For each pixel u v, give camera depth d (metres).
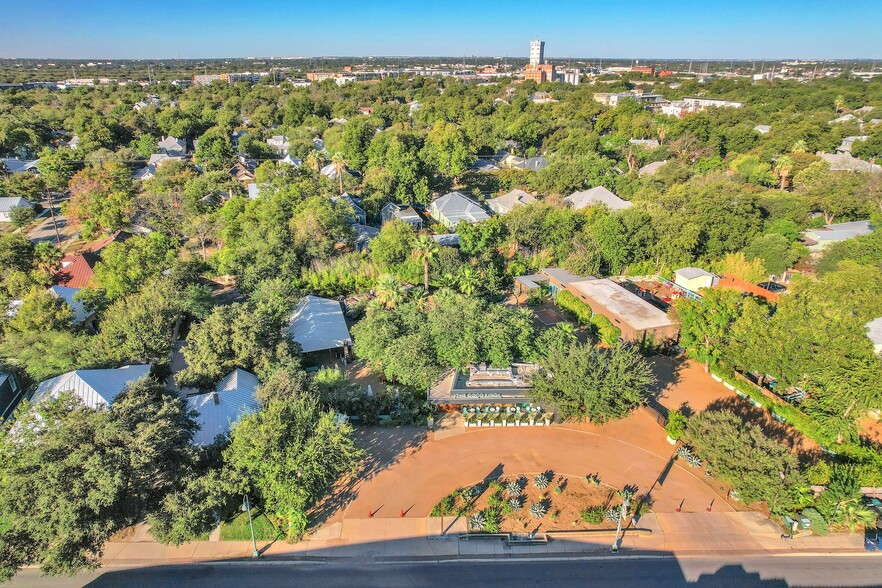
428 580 27.81
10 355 41.44
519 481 34.34
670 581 27.83
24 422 30.42
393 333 43.28
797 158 97.81
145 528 30.97
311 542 29.91
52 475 25.16
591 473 35.09
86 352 40.81
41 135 138.88
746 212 68.69
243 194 93.88
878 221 70.12
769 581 27.86
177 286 52.81
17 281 53.69
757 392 41.72
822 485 32.62
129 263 54.31
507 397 40.03
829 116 146.62
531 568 28.55
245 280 58.44
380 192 94.88
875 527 31.02
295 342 45.59
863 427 39.44
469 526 30.89
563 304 58.88
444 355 41.31
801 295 41.03
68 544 25.39
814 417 37.00
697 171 102.81
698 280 61.44
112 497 24.98
